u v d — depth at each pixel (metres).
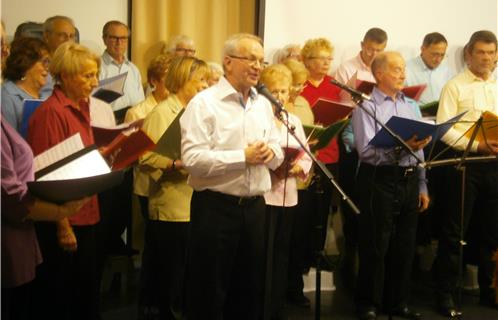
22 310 2.59
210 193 2.54
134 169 3.73
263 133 2.63
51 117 2.58
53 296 2.65
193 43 4.32
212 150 2.52
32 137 2.58
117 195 3.99
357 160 4.22
